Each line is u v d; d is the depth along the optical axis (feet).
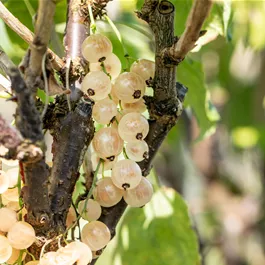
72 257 0.96
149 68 1.07
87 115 1.01
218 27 1.40
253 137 3.11
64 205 1.00
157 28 1.03
